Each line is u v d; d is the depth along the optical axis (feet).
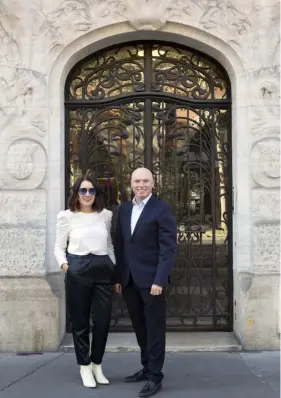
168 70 17.84
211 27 16.67
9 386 13.64
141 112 17.87
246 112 16.87
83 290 13.08
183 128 17.87
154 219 12.81
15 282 16.25
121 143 17.83
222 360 15.70
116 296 18.03
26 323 16.29
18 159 16.28
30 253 16.30
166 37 17.26
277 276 16.47
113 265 13.33
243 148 16.89
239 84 16.89
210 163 17.84
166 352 16.42
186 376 14.37
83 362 13.42
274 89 16.58
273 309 16.46
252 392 13.20
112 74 17.83
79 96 17.80
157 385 13.08
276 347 16.51
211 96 17.84
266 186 16.58
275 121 16.61
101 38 16.87
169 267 12.62
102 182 17.84
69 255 13.28
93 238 13.12
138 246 12.96
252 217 16.62
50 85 16.69
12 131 16.34
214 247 17.88
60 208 16.87
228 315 17.95
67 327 17.74
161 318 13.02
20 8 16.20
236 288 17.21
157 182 17.85
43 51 16.47
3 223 16.29
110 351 16.52
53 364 15.30
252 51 16.67
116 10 16.61
